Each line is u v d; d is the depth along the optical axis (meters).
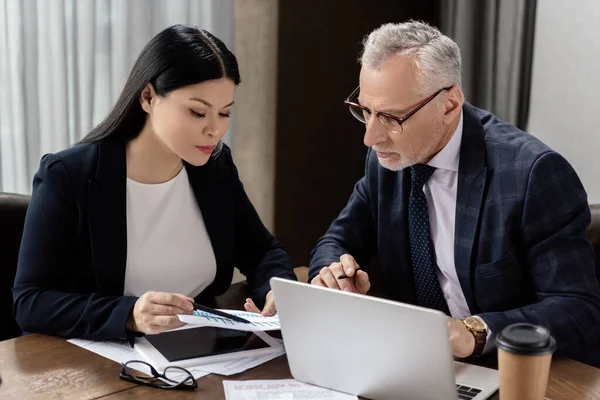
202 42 1.69
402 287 1.94
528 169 1.69
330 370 1.39
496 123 1.84
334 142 3.34
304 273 2.14
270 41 3.12
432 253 1.87
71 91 2.89
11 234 2.02
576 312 1.57
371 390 1.35
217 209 1.96
